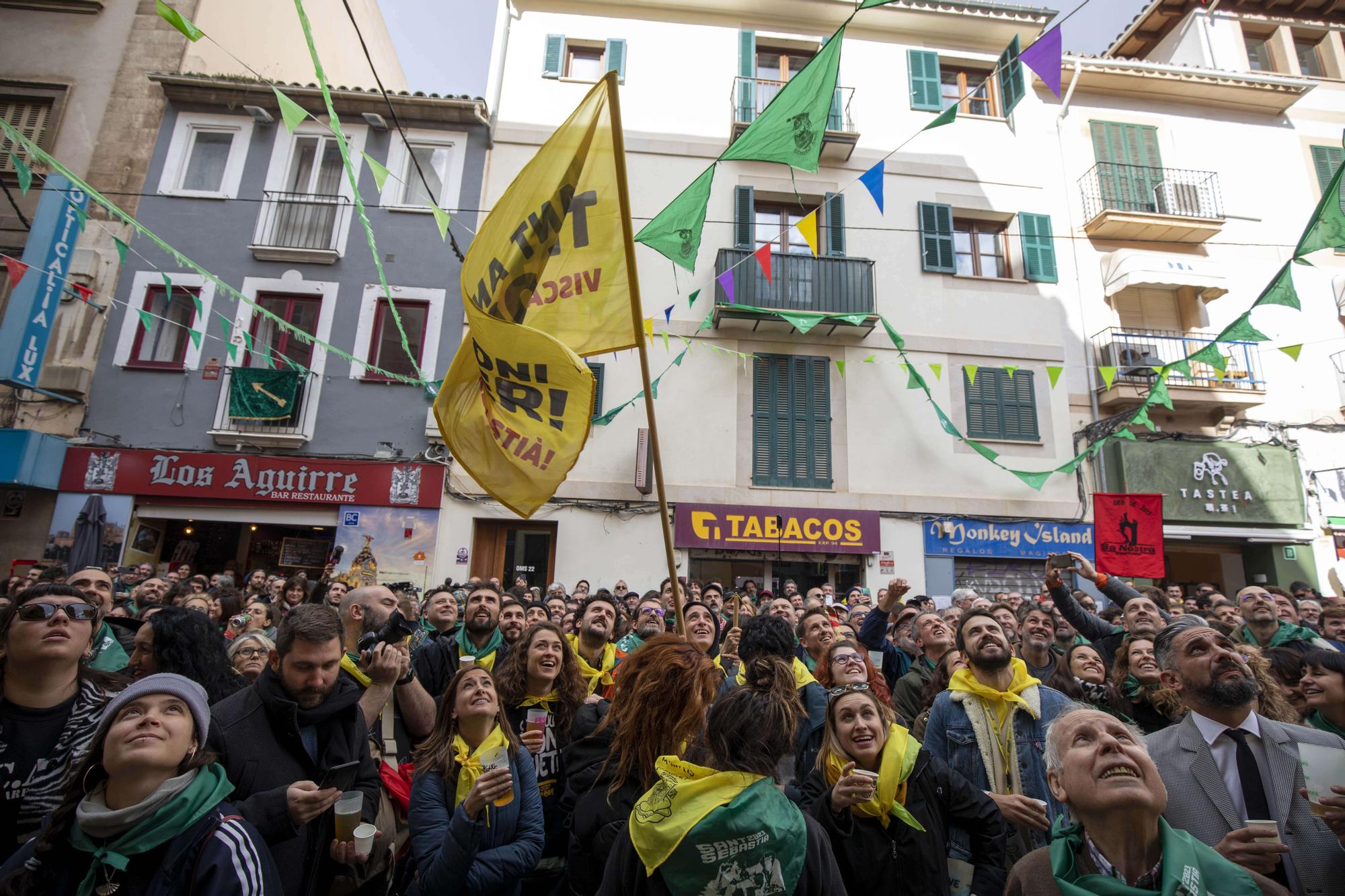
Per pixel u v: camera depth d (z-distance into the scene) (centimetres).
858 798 231
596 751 271
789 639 359
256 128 1243
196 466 1110
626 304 323
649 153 1273
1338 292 1277
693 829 163
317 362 1166
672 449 1165
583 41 1330
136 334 1162
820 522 1128
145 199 1208
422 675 406
